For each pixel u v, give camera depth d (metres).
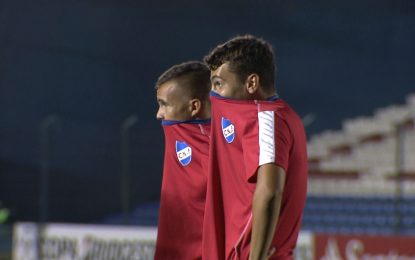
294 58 77.88
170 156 12.03
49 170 66.75
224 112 9.78
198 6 77.12
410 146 55.34
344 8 80.06
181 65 12.19
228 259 9.82
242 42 9.79
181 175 11.89
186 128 11.91
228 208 9.84
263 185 9.03
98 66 72.81
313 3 79.44
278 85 77.25
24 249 44.16
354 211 48.12
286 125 9.41
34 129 69.81
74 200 65.25
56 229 43.16
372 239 35.56
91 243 41.88
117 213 63.59
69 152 67.88
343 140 62.19
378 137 61.84
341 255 35.97
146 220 57.19
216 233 9.95
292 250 9.91
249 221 9.55
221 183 9.93
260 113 9.43
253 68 9.70
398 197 41.00
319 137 62.97
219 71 9.83
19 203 66.31
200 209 11.77
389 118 63.34
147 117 71.38
